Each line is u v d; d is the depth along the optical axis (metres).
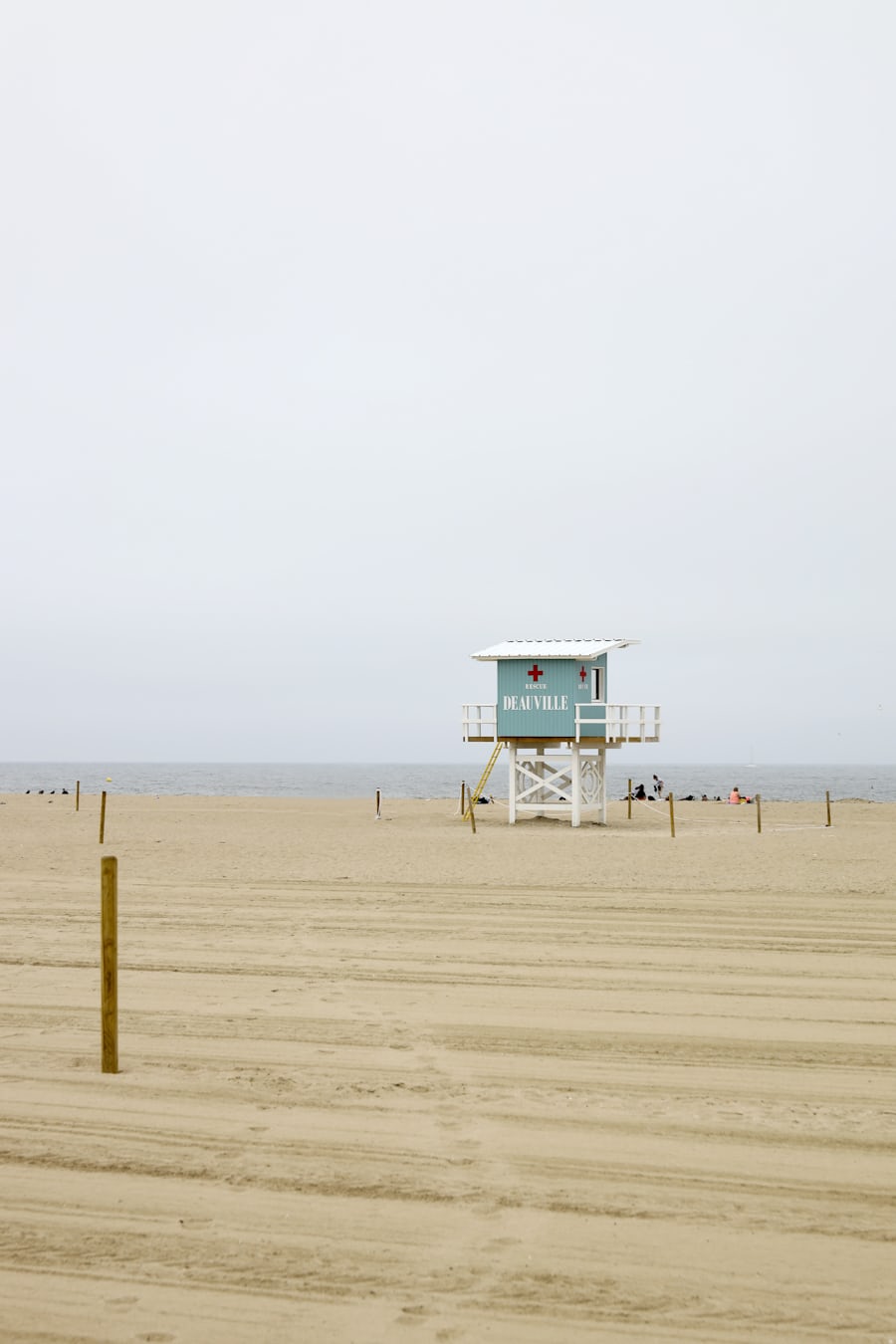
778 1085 8.41
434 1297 5.23
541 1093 8.20
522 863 23.08
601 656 37.78
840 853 24.59
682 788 111.38
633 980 12.02
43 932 14.97
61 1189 6.43
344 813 46.41
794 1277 5.42
